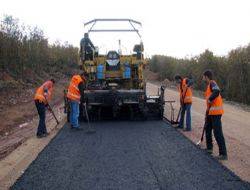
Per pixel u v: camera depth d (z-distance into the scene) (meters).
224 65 26.97
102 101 14.94
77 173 8.29
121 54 17.06
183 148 10.45
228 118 16.38
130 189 7.25
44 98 12.56
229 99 25.20
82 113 15.05
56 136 12.37
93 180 7.80
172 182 7.63
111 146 10.74
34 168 8.73
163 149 10.34
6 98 20.39
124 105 15.32
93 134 12.55
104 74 16.75
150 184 7.52
